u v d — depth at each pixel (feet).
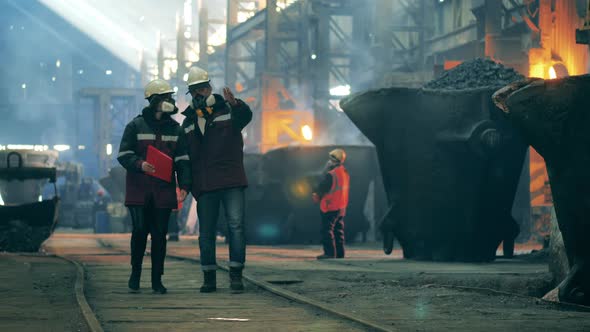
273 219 67.10
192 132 23.50
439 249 38.45
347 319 17.02
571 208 20.94
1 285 24.39
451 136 36.83
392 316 17.90
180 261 37.68
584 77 20.31
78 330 15.37
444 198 37.81
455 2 95.86
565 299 21.25
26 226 47.85
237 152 23.54
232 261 23.32
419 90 37.93
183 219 110.32
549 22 66.90
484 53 74.43
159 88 22.98
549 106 20.52
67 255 44.04
